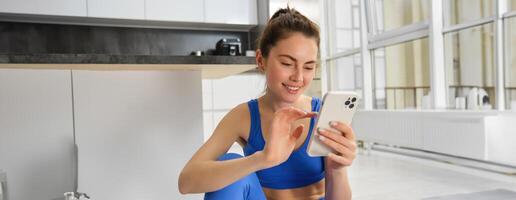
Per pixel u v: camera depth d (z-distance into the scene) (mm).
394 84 4531
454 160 3594
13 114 1429
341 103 894
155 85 1645
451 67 3713
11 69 1421
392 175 3203
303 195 1133
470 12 3471
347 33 5273
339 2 5387
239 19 5078
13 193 1433
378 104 4746
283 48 941
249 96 5207
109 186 1568
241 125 1104
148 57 1472
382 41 4434
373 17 4625
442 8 3705
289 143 856
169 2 4785
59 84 1490
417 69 4172
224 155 1011
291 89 972
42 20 4559
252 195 976
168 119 1666
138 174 1616
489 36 3354
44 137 1474
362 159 4062
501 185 2734
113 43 4883
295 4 5102
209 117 5043
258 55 1073
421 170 3369
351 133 928
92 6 4496
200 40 5246
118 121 1582
